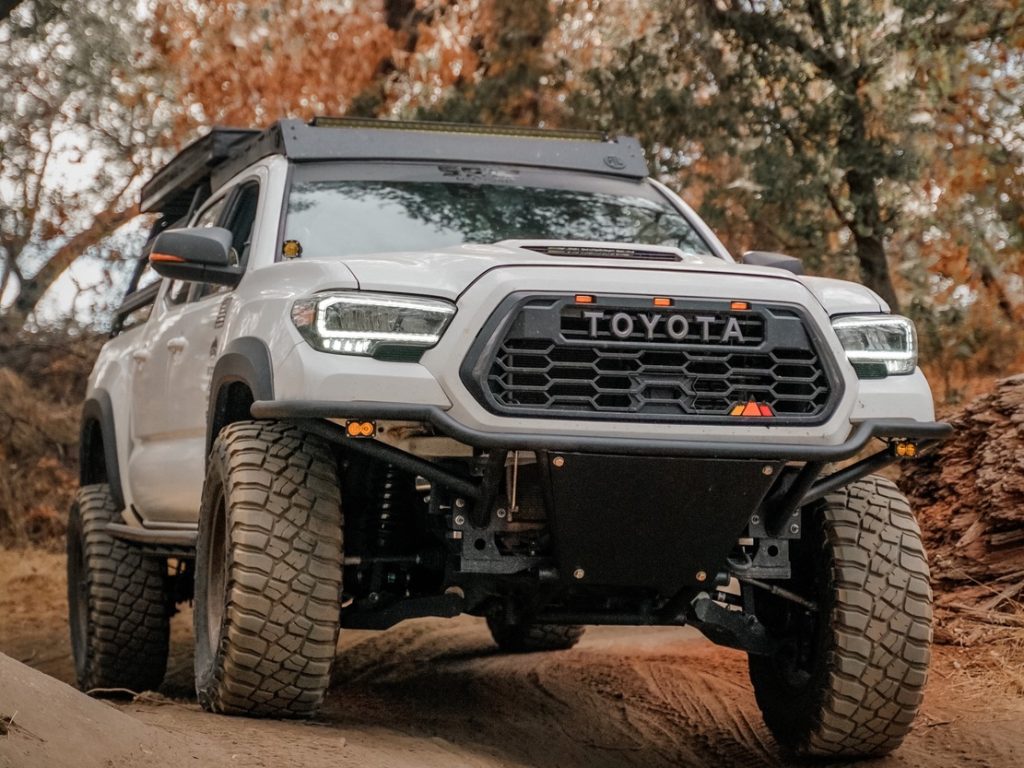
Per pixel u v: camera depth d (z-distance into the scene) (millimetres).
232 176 8055
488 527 5648
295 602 5492
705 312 5520
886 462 5891
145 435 8391
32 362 20625
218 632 5988
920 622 5848
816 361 5621
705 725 7051
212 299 7289
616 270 5555
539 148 7664
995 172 13234
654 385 5430
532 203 7227
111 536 8781
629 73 14398
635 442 5320
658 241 7207
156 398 8102
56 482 18812
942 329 14414
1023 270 13656
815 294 5812
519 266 5520
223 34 16078
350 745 5195
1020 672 7398
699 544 5633
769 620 6621
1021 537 8484
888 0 13195
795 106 13648
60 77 20906
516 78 15594
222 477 5777
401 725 6570
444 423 5270
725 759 6406
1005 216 13742
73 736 4012
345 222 6844
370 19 16156
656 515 5512
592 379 5395
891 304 13797
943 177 13414
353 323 5402
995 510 8508
